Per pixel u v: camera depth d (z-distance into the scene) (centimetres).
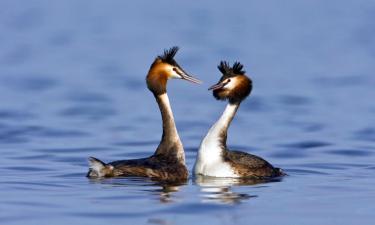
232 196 1475
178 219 1301
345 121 2716
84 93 3500
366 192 1525
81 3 10400
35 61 4975
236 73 1720
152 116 2852
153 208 1364
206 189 1535
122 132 2483
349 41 6309
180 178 1647
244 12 9344
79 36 6744
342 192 1526
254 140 2333
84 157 2005
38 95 3438
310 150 2148
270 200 1447
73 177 1666
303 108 3039
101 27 7538
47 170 1775
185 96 3384
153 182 1581
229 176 1667
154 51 5531
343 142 2286
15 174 1717
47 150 2117
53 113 2902
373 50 5588
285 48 5775
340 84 3816
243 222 1289
